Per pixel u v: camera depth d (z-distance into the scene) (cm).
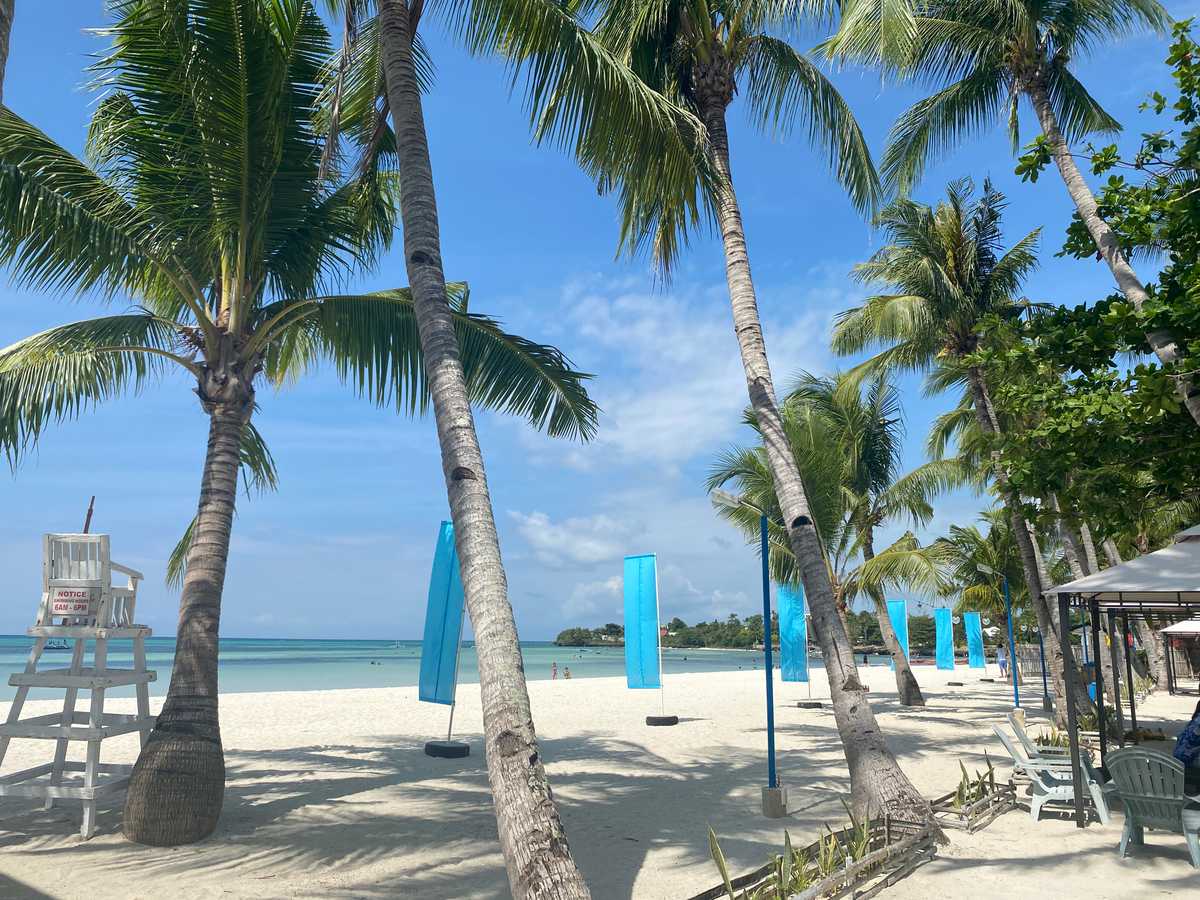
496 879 608
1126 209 775
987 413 1698
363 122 957
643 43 1094
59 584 752
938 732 1570
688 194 827
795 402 2081
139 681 800
